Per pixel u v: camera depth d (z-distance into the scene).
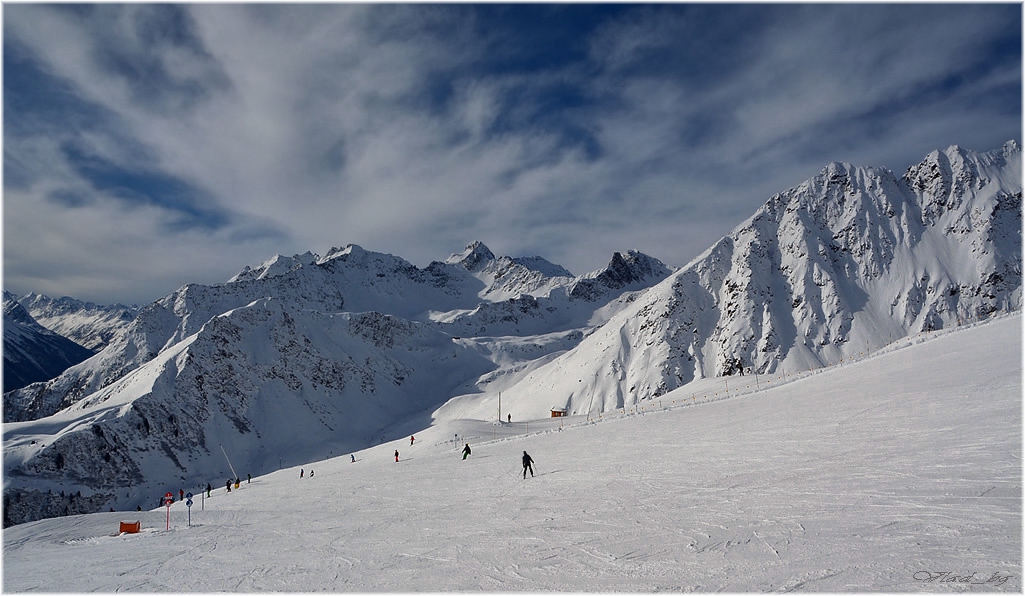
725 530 14.32
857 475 17.50
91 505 112.12
